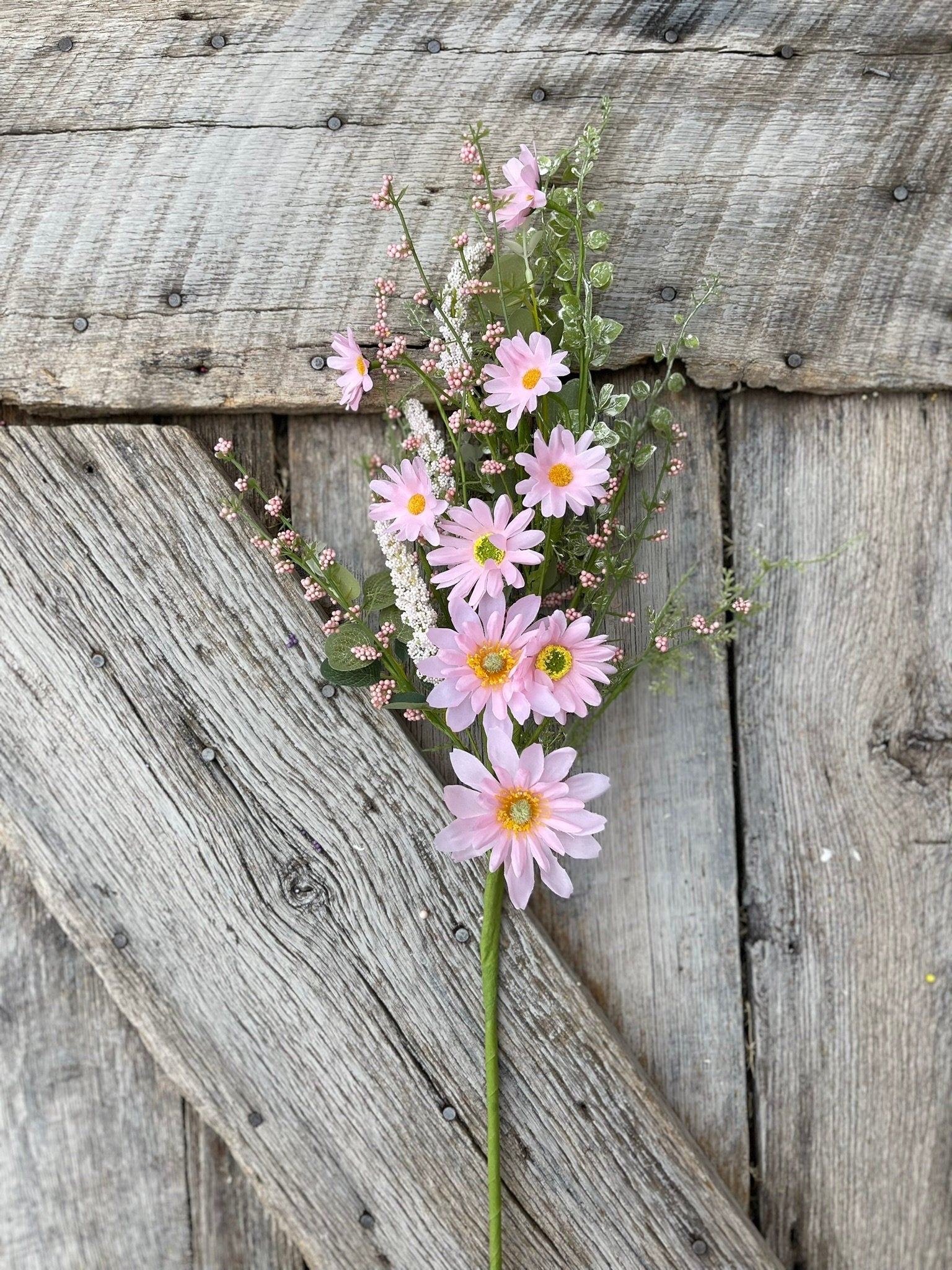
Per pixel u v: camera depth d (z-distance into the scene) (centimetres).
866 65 53
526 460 47
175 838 56
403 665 56
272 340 55
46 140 55
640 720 57
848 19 53
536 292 52
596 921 58
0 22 54
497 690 48
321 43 54
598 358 50
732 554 57
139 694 56
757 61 53
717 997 58
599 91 53
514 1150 56
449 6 53
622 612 56
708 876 58
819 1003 58
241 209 55
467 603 51
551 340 53
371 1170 57
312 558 55
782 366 55
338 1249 57
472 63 54
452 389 49
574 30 53
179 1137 63
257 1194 59
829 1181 58
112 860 57
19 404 56
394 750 56
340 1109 57
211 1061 57
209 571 56
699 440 56
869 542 57
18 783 56
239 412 57
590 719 56
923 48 53
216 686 56
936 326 55
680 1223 55
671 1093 58
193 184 55
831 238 54
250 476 57
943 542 57
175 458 55
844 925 58
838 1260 58
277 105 54
